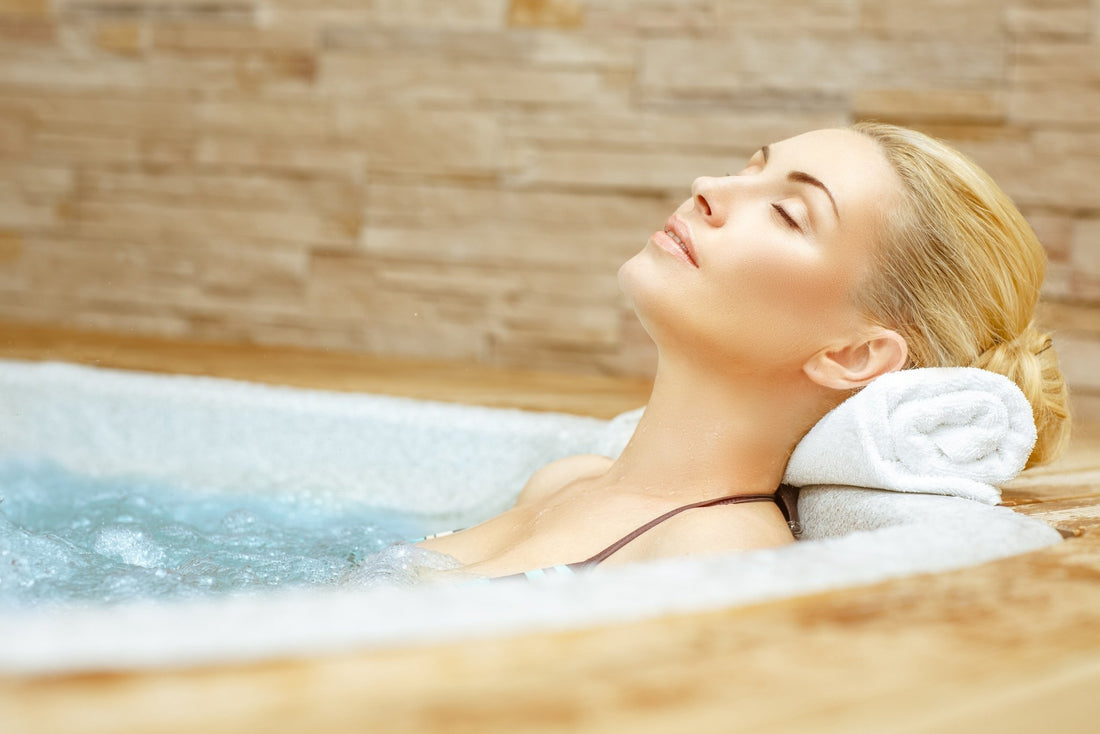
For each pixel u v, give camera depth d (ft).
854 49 8.56
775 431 3.54
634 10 9.00
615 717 1.30
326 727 1.21
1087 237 8.16
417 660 1.41
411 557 3.52
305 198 9.75
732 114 8.84
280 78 9.76
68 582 3.24
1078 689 1.61
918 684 1.49
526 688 1.36
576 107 9.16
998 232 3.46
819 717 1.36
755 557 2.01
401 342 9.59
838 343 3.42
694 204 3.55
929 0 8.38
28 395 5.29
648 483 3.56
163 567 3.60
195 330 10.03
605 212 9.14
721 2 8.82
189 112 9.95
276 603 1.54
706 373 3.48
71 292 10.20
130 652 1.32
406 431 4.99
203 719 1.20
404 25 9.48
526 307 9.32
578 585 1.75
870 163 3.44
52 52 10.20
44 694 1.21
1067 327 8.21
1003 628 1.76
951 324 3.43
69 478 5.06
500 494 4.87
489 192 9.37
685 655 1.51
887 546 2.18
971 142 8.36
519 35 9.25
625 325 9.12
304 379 7.17
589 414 6.15
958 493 3.18
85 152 10.16
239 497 4.90
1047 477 4.10
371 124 9.57
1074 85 8.12
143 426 5.22
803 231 3.35
